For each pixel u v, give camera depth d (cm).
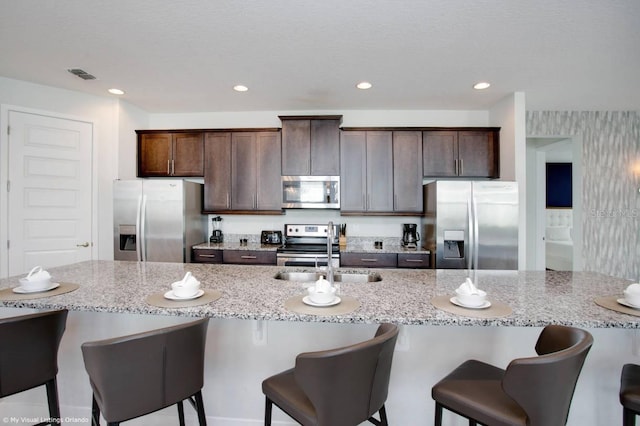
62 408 168
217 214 381
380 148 356
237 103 361
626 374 125
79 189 328
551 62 258
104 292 152
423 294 152
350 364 95
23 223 301
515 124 325
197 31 214
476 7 188
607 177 392
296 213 396
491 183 312
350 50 240
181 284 142
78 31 213
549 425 93
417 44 231
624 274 392
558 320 118
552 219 688
